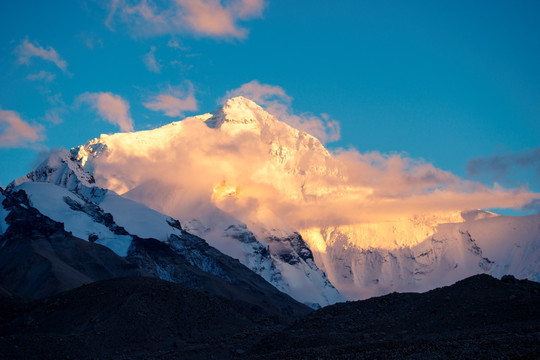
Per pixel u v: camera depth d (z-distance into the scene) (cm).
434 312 15162
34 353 16762
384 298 17388
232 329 19738
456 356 11306
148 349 18025
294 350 14150
